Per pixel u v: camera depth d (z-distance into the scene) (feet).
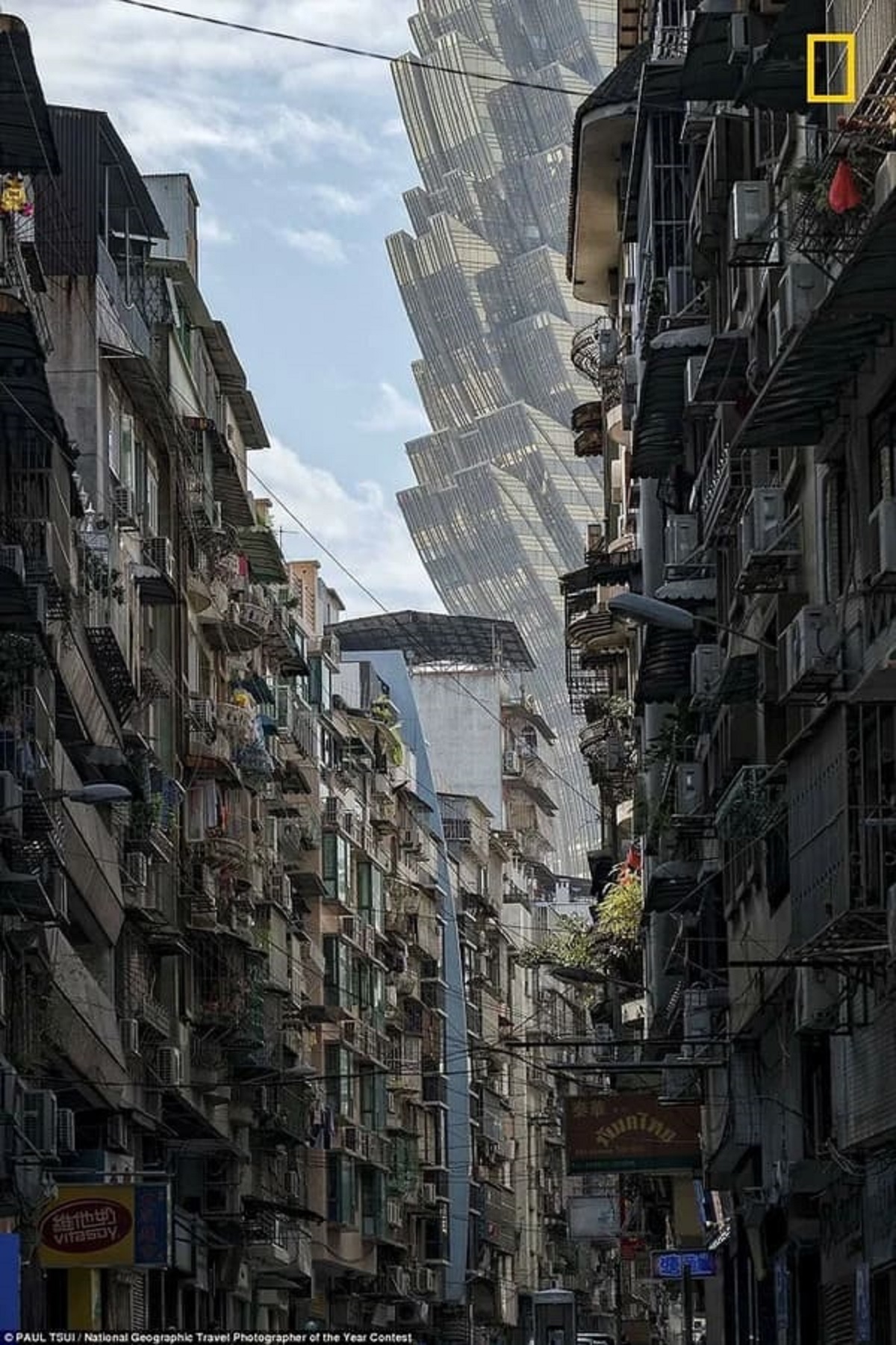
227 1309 250.37
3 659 134.72
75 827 163.63
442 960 418.10
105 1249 140.97
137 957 199.00
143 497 212.02
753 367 111.96
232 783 238.07
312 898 311.06
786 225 105.81
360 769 354.13
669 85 159.22
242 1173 243.81
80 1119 181.06
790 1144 125.70
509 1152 490.90
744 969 137.39
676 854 174.29
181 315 236.63
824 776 98.22
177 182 245.86
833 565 107.45
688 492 170.71
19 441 146.61
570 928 255.50
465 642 560.20
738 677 128.98
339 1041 318.24
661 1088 195.62
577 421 269.03
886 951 95.91
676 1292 269.44
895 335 92.63
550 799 586.04
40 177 192.95
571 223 239.71
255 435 286.46
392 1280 351.46
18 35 116.57
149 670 207.31
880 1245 103.65
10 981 147.33
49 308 190.70
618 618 249.34
